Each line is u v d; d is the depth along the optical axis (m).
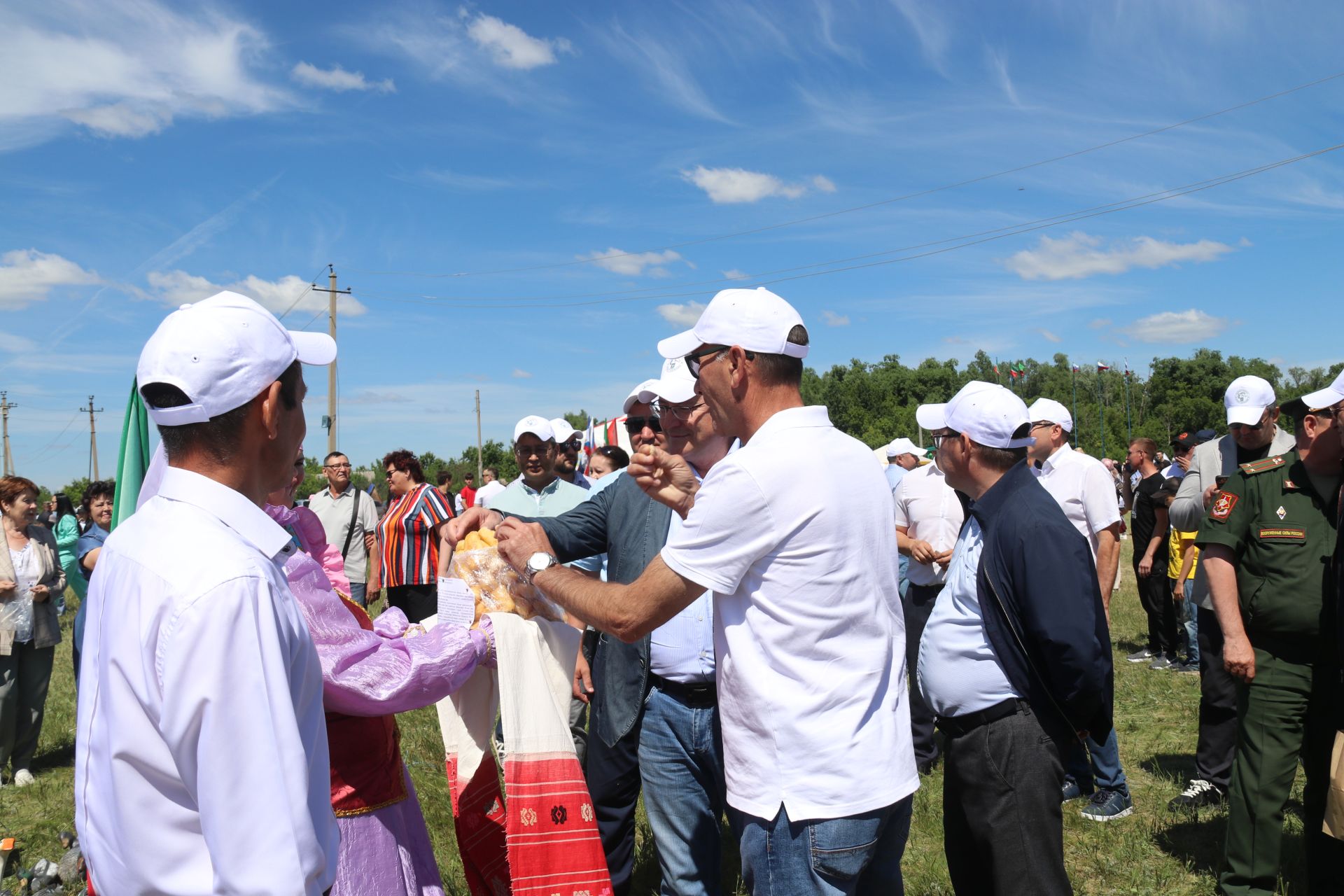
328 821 1.54
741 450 2.18
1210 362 91.06
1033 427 5.37
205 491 1.50
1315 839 3.56
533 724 2.63
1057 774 2.85
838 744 2.12
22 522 6.38
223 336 1.54
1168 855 4.53
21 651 6.30
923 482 5.68
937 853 4.61
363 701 2.08
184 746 1.34
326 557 2.69
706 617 3.12
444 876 4.30
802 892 2.12
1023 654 2.83
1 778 6.34
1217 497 3.86
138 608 1.40
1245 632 3.79
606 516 3.48
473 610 2.67
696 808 3.18
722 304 2.35
